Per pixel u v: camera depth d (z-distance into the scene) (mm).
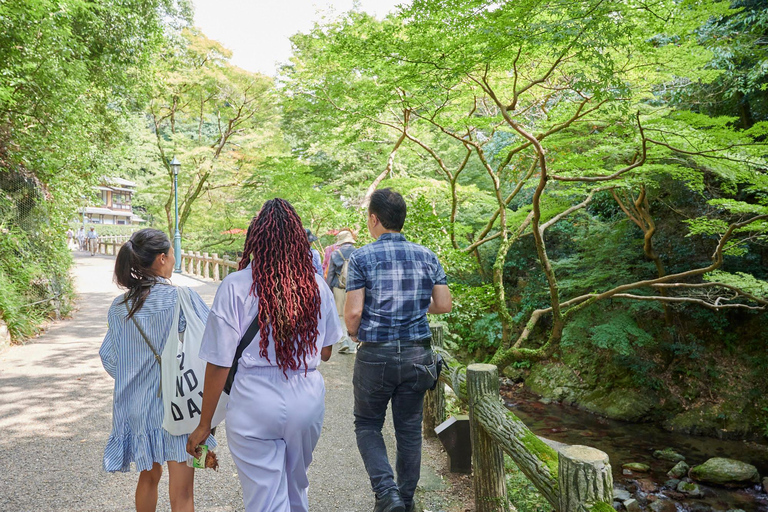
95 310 9891
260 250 1869
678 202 10273
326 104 6867
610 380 10336
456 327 6656
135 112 13531
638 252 10773
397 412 2654
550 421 9555
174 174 17375
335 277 6762
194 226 24922
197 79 19000
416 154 9141
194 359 2096
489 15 3852
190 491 2209
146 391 2164
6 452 3605
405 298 2525
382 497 2398
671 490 6551
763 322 9930
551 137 6043
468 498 3158
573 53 4738
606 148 5223
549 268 5371
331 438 4078
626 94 3723
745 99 9242
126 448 2150
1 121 7508
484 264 12820
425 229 6184
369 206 2693
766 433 8656
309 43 7207
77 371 5723
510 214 8250
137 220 57625
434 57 4430
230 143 21031
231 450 1855
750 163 4707
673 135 4906
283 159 11367
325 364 6488
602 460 1777
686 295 10141
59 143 8344
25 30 7160
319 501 3059
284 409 1822
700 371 10047
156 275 2260
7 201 7973
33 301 8273
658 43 5258
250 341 1835
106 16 10492
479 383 2898
